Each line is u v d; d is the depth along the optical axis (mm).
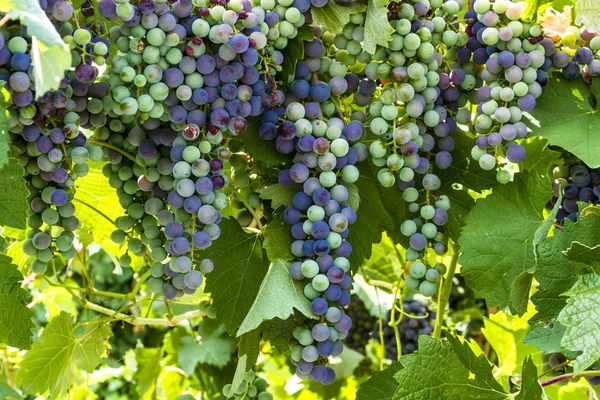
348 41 888
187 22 825
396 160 872
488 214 919
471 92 919
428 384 866
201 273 852
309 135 851
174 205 837
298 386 1268
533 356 1095
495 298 910
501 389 880
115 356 1401
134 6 809
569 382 1068
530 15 877
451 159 914
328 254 843
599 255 840
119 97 816
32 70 776
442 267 908
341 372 1254
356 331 1319
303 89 877
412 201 913
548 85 915
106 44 832
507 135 877
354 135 867
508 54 874
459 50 907
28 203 840
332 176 850
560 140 895
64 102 800
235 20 823
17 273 833
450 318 1353
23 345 835
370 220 929
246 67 840
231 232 920
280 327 881
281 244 875
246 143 890
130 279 1757
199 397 1375
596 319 811
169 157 862
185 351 1292
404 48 868
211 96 834
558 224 931
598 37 896
